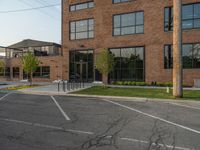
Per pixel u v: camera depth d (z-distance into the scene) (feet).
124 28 90.99
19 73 126.41
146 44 85.87
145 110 37.27
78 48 101.76
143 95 55.57
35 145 20.06
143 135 23.03
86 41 99.76
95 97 55.62
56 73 110.42
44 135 23.07
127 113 34.63
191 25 79.00
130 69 89.40
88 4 100.42
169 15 82.38
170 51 81.92
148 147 19.54
